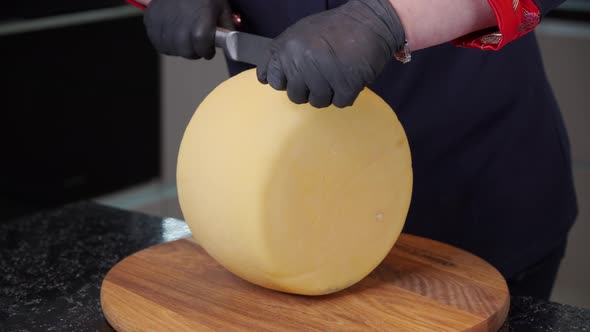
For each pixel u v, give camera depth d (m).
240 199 0.81
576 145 2.01
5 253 1.02
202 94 2.20
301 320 0.81
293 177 0.81
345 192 0.83
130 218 1.13
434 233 1.18
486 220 1.18
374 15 0.74
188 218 0.88
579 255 2.06
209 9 0.91
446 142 1.14
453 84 1.12
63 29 1.92
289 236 0.82
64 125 1.98
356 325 0.80
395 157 0.86
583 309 0.89
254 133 0.81
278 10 1.04
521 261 1.18
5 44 1.83
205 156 0.84
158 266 0.92
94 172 2.08
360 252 0.85
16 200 1.93
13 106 1.87
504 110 1.15
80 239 1.07
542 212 1.19
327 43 0.71
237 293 0.86
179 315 0.82
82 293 0.92
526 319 0.87
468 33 0.81
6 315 0.87
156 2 0.93
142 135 2.16
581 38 1.93
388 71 1.08
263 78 0.75
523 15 0.79
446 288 0.87
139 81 2.11
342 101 0.72
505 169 1.16
